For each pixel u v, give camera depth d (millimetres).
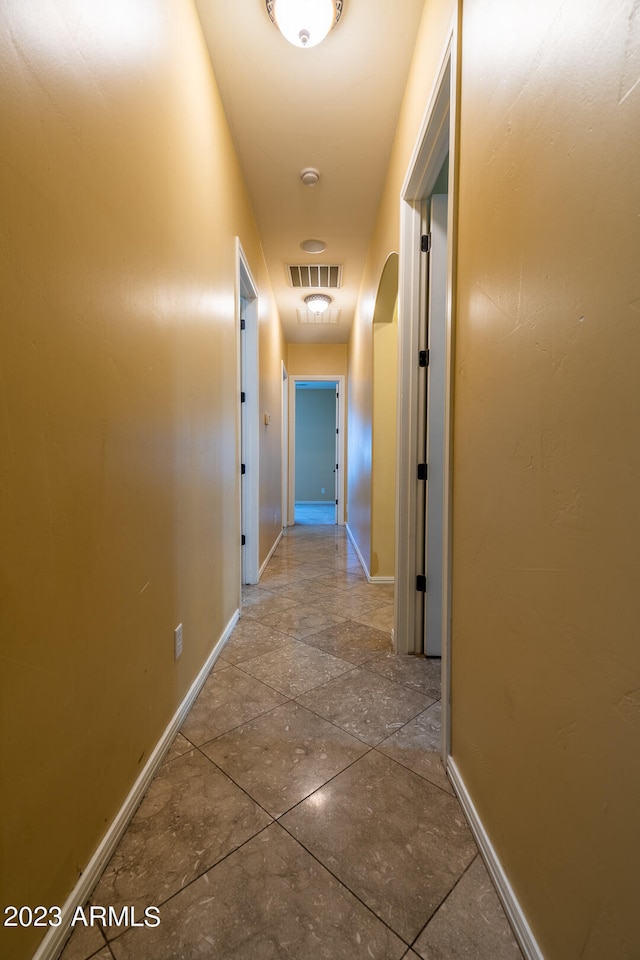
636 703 512
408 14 1661
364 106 2102
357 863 977
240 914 865
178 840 1040
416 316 2061
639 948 504
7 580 677
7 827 678
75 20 852
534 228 767
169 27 1396
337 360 6586
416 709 1613
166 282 1384
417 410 2082
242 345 3324
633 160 512
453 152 1202
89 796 917
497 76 923
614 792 550
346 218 3088
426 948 802
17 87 686
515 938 813
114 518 1036
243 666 1968
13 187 681
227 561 2301
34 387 739
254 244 3125
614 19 539
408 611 2102
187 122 1587
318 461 10312
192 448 1668
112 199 1015
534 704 766
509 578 875
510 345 871
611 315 557
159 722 1319
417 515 2088
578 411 635
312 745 1400
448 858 990
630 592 524
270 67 1905
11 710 688
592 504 600
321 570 3893
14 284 687
